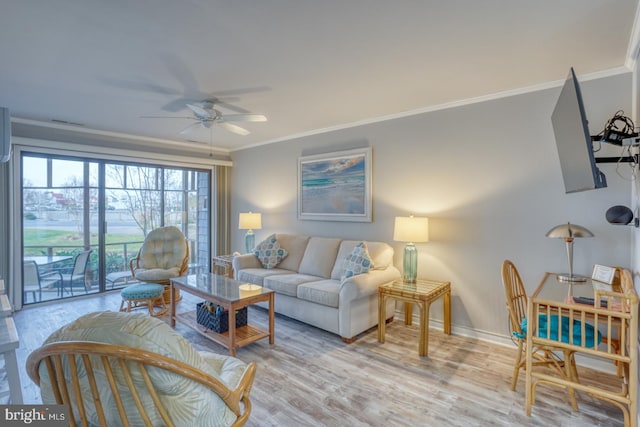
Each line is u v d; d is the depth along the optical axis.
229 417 1.20
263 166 5.42
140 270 4.24
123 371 0.95
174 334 1.08
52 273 4.34
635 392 1.72
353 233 4.23
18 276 4.01
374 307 3.39
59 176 4.39
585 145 1.77
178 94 3.11
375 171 3.99
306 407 2.12
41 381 1.08
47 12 1.81
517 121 2.99
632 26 1.94
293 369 2.61
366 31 2.01
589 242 2.66
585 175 1.89
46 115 3.82
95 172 4.68
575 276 2.57
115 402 0.99
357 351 2.94
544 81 2.80
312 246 4.27
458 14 1.83
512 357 2.82
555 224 2.81
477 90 3.01
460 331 3.32
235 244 6.01
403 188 3.74
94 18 1.87
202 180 5.84
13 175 3.95
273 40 2.12
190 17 1.86
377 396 2.24
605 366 2.58
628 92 2.48
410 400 2.19
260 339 3.06
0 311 1.65
